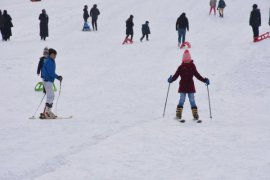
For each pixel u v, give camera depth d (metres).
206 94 16.03
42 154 8.84
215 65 20.84
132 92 16.70
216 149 8.95
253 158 8.25
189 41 27.81
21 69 21.19
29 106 14.80
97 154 8.73
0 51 25.67
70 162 8.25
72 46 27.86
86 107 14.45
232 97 15.47
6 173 7.67
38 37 31.48
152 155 8.63
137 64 22.31
